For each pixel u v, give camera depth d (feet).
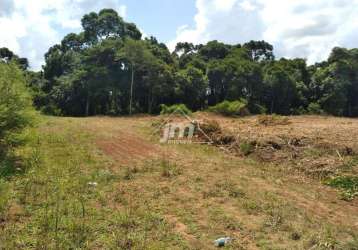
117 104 127.03
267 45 179.42
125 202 27.96
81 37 147.84
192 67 134.62
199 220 25.71
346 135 53.42
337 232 25.03
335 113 131.75
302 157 44.21
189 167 40.19
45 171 34.01
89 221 23.89
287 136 51.13
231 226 24.75
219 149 52.85
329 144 46.14
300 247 22.24
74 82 122.62
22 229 22.34
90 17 144.56
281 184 35.99
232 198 30.55
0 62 37.45
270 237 23.59
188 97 131.85
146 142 55.42
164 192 30.99
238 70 131.44
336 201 32.40
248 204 28.99
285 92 134.31
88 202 27.48
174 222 24.99
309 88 140.26
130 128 71.31
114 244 21.06
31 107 37.65
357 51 135.74
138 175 36.01
